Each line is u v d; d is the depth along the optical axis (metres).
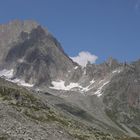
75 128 138.38
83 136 117.12
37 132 61.75
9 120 60.81
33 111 131.50
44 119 127.81
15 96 149.75
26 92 164.50
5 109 68.00
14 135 53.91
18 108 128.25
